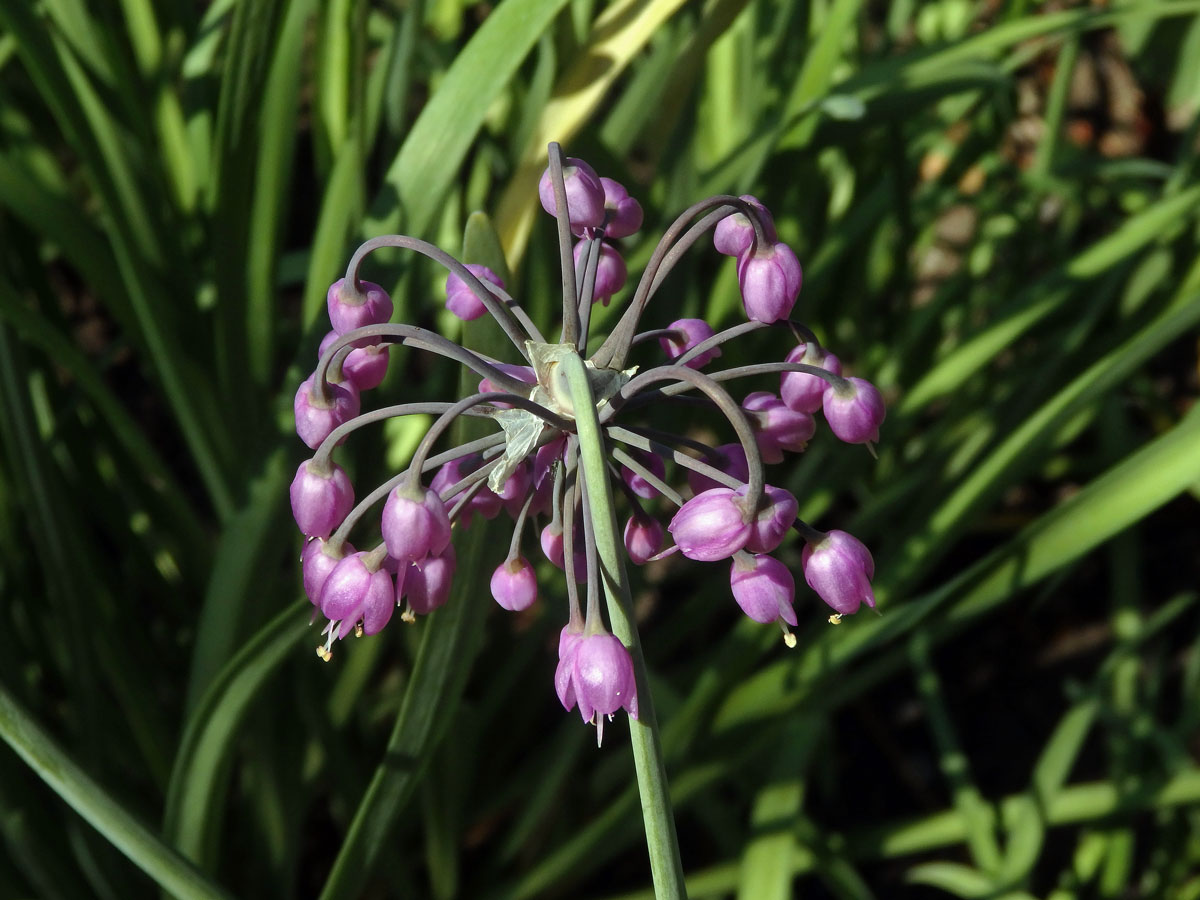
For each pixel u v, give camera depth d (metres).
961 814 0.27
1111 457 0.32
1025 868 0.25
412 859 0.29
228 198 0.20
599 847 0.25
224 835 0.28
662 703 0.25
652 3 0.19
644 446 0.13
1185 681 0.34
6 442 0.22
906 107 0.22
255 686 0.18
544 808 0.26
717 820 0.27
